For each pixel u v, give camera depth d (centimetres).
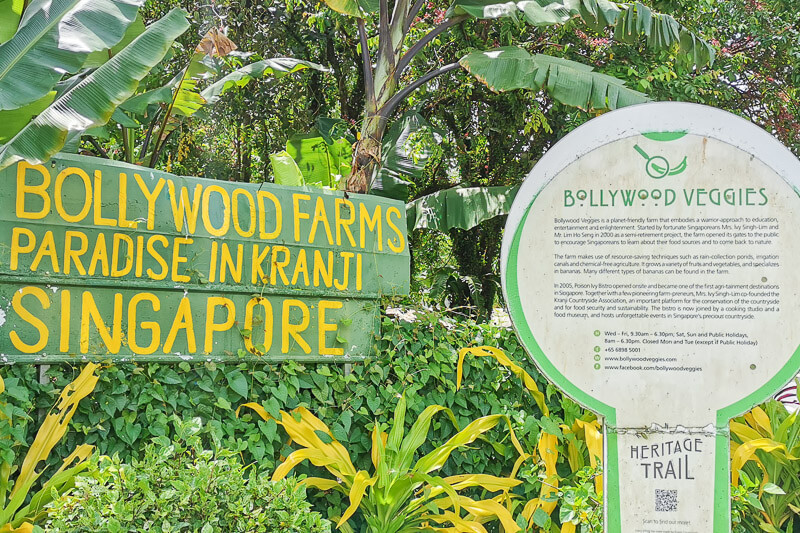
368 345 434
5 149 330
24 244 337
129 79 380
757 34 845
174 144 895
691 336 316
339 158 708
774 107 888
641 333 319
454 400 445
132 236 364
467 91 873
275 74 648
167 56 684
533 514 411
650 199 322
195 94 586
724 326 315
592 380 321
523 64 568
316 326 416
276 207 411
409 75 898
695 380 315
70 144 494
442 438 441
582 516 375
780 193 315
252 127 914
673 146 323
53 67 366
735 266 316
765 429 433
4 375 330
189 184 386
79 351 346
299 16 905
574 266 325
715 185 319
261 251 402
